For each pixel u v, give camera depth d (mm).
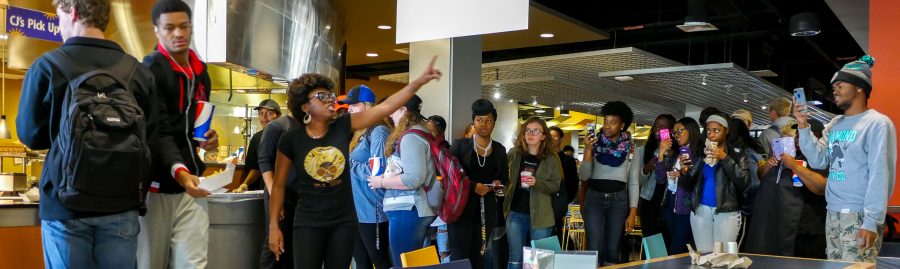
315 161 4082
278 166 4188
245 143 10031
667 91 14148
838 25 14750
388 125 6008
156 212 3660
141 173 3248
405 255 3361
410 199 5434
